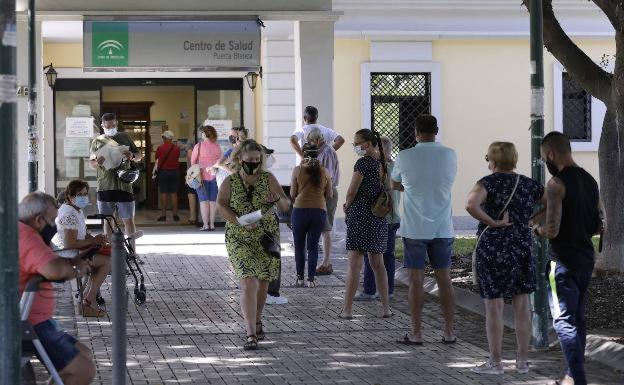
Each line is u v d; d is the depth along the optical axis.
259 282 12.41
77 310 14.70
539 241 11.81
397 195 15.52
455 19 26.94
